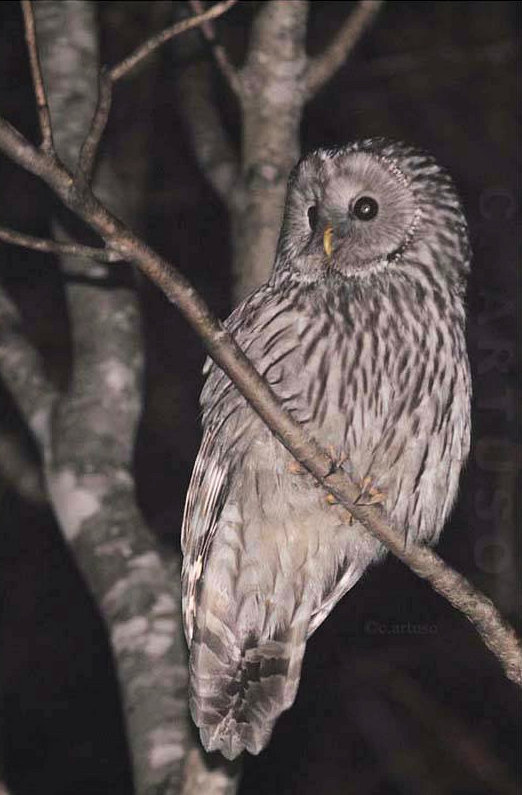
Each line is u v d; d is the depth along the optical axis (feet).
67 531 36.65
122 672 35.09
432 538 33.09
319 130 59.36
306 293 31.30
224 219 61.57
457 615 57.62
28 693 61.62
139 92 50.78
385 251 31.50
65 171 21.18
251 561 31.53
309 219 31.99
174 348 59.82
